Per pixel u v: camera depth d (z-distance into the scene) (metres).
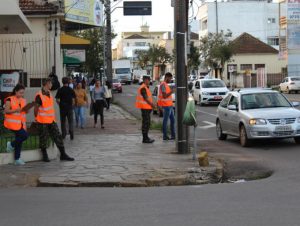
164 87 16.98
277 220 6.93
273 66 71.06
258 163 12.69
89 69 56.91
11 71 17.62
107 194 9.21
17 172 11.18
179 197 8.77
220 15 83.62
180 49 13.70
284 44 64.94
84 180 10.31
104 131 20.45
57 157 13.28
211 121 24.78
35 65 20.02
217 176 11.04
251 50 71.00
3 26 17.08
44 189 9.91
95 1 30.78
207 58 69.50
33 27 20.05
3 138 12.80
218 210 7.62
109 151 14.48
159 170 11.24
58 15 19.89
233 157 13.73
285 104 16.45
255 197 8.58
